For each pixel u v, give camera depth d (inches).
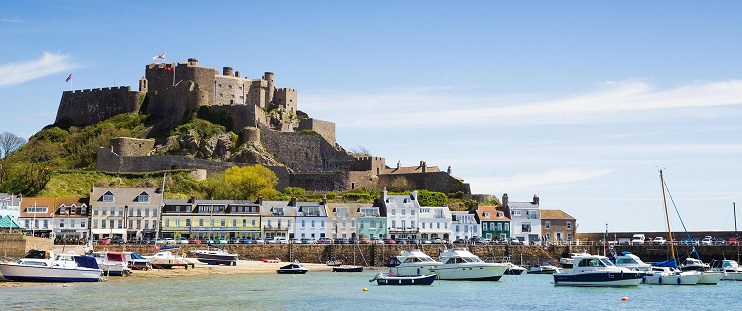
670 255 5364.2
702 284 4010.8
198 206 5994.1
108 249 4886.8
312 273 4601.4
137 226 5890.8
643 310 3068.4
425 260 4133.9
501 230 6441.9
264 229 5994.1
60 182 7066.9
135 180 7273.6
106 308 2827.3
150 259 4483.3
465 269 4077.3
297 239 5649.6
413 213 6338.6
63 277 3597.4
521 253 5403.5
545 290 3678.6
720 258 5285.4
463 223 6412.4
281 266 4790.8
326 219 6127.0
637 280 3841.0
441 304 3152.1
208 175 7475.4
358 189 7554.1
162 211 5940.0
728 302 3304.6
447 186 7495.1
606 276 3811.5
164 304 2977.4
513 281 4143.7
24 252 4320.9
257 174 7111.2
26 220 5787.4
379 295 3412.9
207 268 4544.8
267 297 3275.1
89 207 5895.7
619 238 6363.2
